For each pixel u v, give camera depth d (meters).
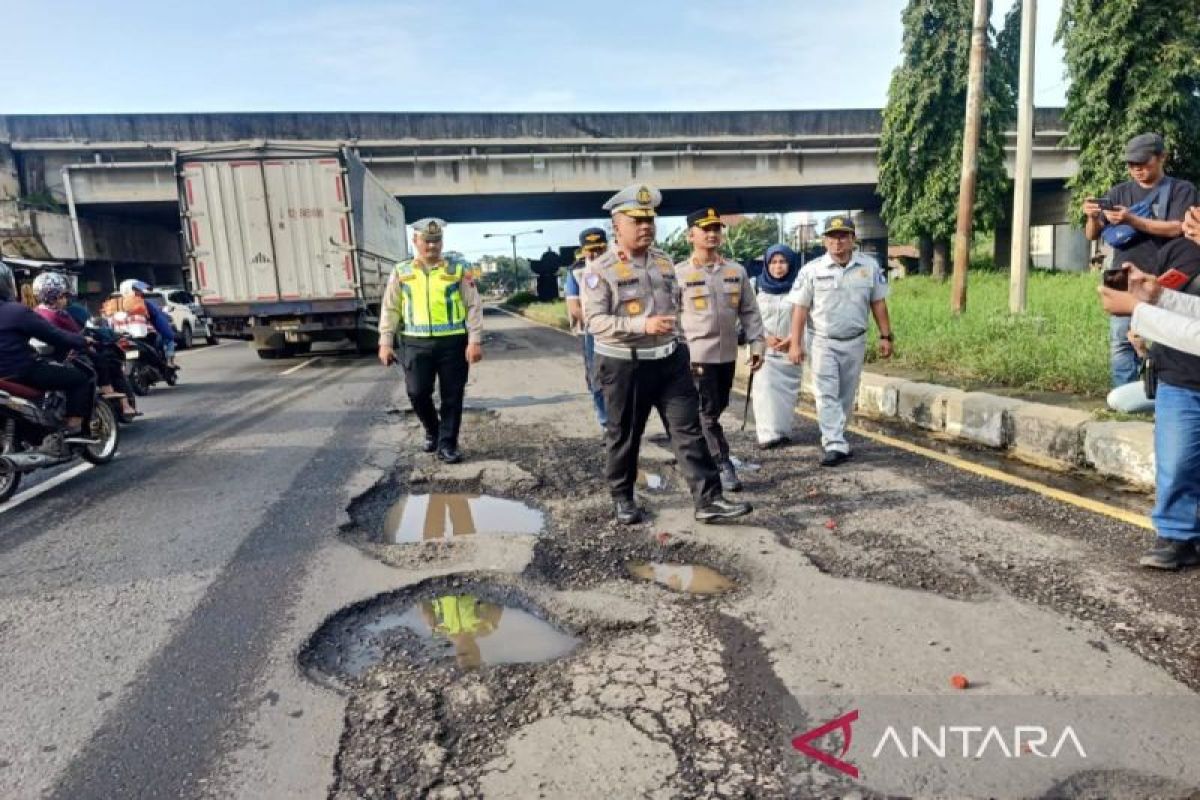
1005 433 5.62
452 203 29.94
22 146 23.25
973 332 8.89
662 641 2.87
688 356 4.20
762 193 30.89
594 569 3.63
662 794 2.01
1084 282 16.34
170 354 11.22
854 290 5.30
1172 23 20.97
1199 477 3.21
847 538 3.88
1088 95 21.73
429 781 2.10
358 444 6.63
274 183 13.07
